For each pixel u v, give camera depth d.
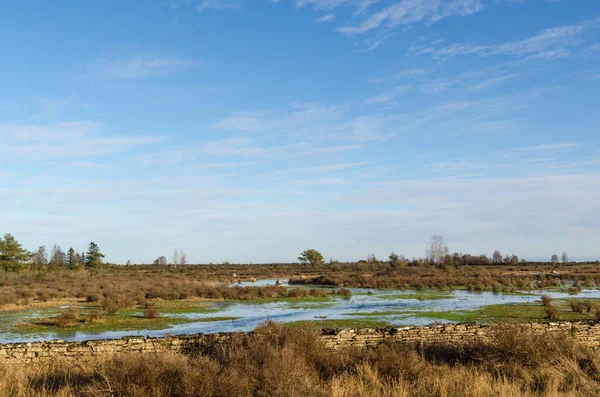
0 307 39.28
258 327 15.92
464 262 151.12
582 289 59.38
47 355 16.50
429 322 29.58
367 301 45.91
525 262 156.25
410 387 11.27
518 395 10.45
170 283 68.56
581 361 13.70
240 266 162.88
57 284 64.38
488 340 15.24
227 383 10.15
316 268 140.38
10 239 78.31
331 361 13.62
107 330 28.09
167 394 9.98
